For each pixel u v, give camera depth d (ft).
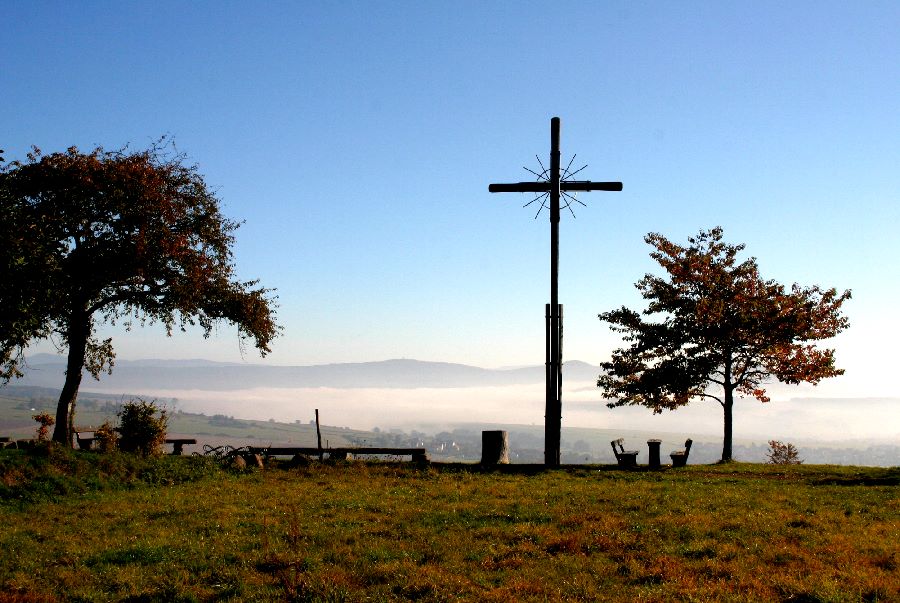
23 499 72.84
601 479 89.20
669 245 126.00
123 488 83.35
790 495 73.26
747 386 122.42
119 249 97.91
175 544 52.65
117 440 102.47
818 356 119.85
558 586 40.81
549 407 99.76
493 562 46.14
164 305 104.78
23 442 91.04
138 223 98.48
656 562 45.27
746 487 80.64
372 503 70.64
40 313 93.97
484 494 75.72
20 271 88.22
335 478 92.17
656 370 121.39
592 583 41.16
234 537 54.60
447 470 97.55
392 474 94.79
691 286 123.24
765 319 118.11
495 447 106.11
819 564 43.75
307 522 60.64
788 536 51.93
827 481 86.84
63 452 85.66
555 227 96.99
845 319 119.55
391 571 44.11
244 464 100.73
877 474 95.61
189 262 102.17
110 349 111.04
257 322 108.88
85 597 40.81
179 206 103.09
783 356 120.47
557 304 98.43
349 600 38.91
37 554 50.88
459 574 43.47
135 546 51.96
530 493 75.61
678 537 52.26
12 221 88.69
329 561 47.24
